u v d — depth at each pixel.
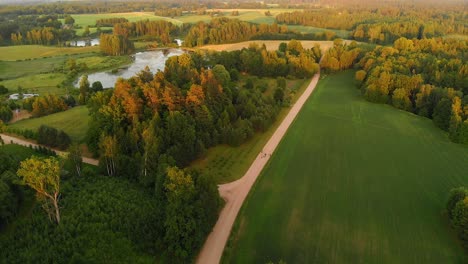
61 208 59.25
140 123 79.56
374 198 69.56
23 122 106.06
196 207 56.50
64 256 50.09
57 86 156.25
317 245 57.19
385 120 108.69
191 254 53.47
